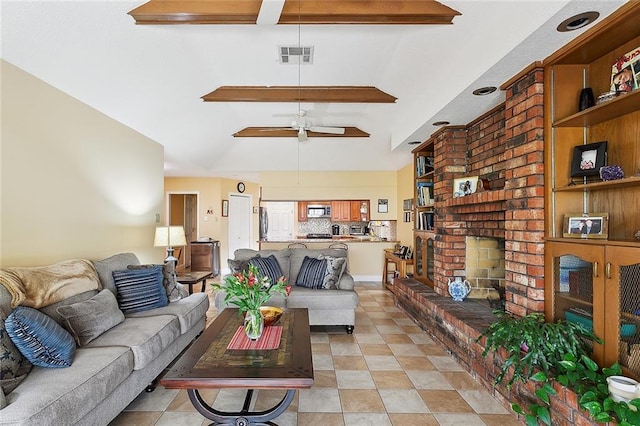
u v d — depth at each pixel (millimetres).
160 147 4668
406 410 2232
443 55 2842
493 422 2098
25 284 2035
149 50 2783
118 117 3559
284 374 1675
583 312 1979
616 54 1996
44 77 2566
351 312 3768
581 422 1647
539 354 1843
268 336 2238
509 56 2152
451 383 2598
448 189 3795
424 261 4605
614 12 1703
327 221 9062
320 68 3402
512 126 2520
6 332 1692
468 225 3723
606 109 1873
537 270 2262
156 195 4543
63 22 2246
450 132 3785
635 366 1645
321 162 6676
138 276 3006
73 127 2939
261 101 4004
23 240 2428
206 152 5746
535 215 2271
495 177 3221
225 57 3160
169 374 1667
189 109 4094
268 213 9352
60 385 1617
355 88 3973
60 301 2230
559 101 2205
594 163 2045
